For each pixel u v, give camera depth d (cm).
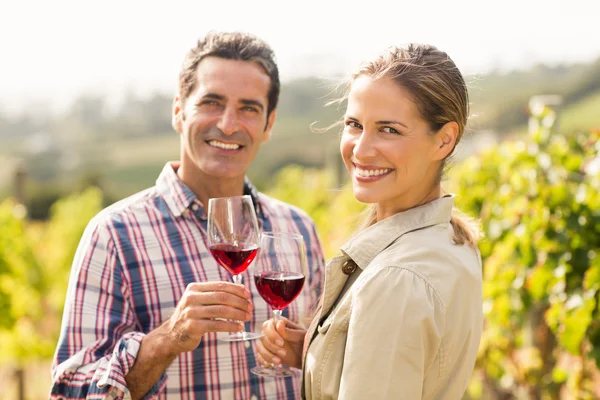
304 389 192
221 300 188
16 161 802
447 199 185
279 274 198
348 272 187
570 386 353
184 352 209
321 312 187
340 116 216
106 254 228
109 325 220
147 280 230
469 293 174
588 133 372
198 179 249
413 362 161
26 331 761
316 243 276
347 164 188
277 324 205
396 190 180
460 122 183
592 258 335
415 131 176
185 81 247
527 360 421
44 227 1422
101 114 4900
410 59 178
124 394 201
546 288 351
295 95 3681
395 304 163
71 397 212
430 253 171
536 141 392
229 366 229
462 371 178
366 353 162
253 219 204
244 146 245
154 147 4369
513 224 394
